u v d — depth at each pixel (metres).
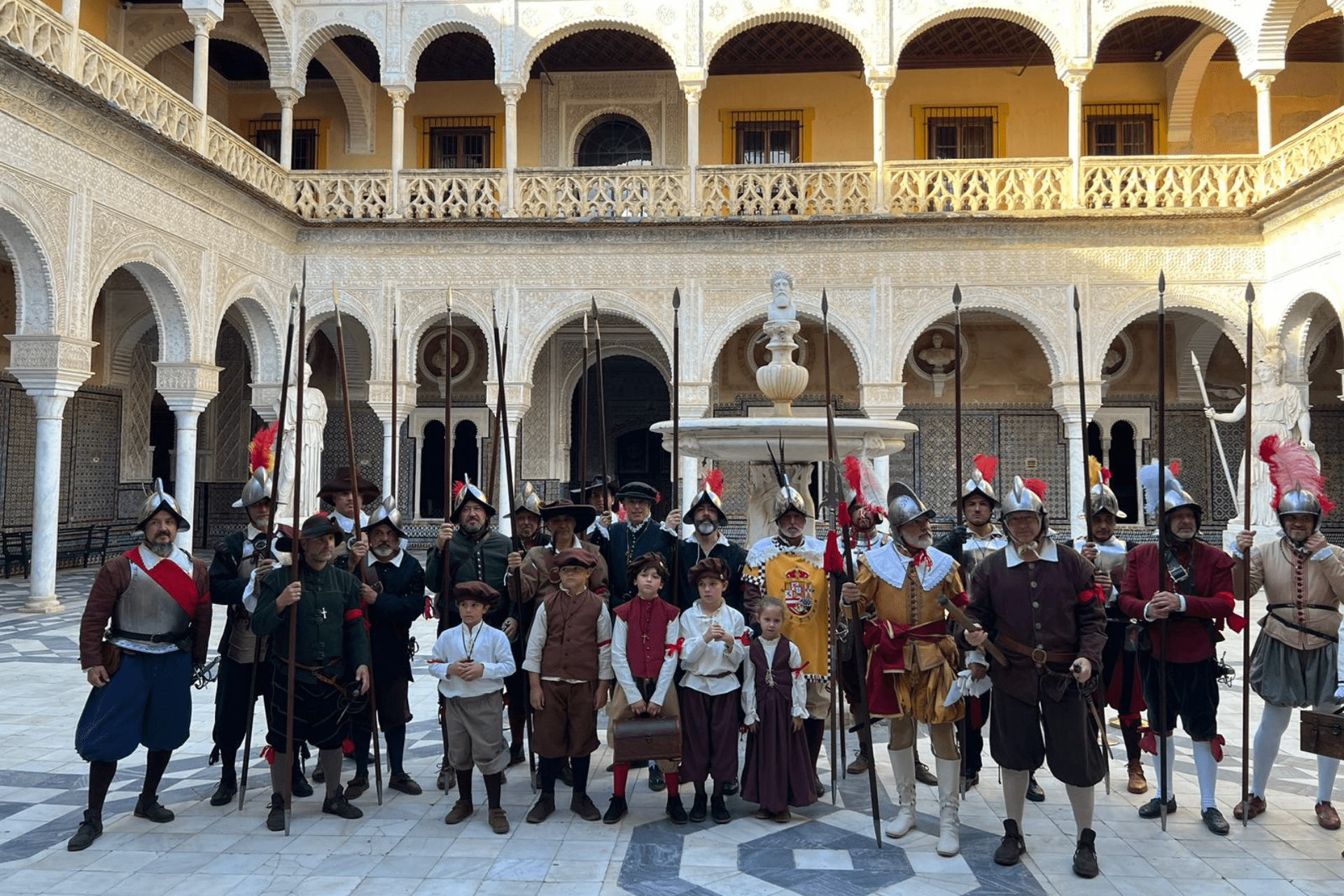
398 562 5.11
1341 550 4.45
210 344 13.41
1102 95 18.59
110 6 15.87
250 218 14.44
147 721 4.27
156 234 12.17
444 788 4.92
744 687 4.46
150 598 4.28
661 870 3.84
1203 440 18.42
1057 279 15.10
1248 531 4.48
